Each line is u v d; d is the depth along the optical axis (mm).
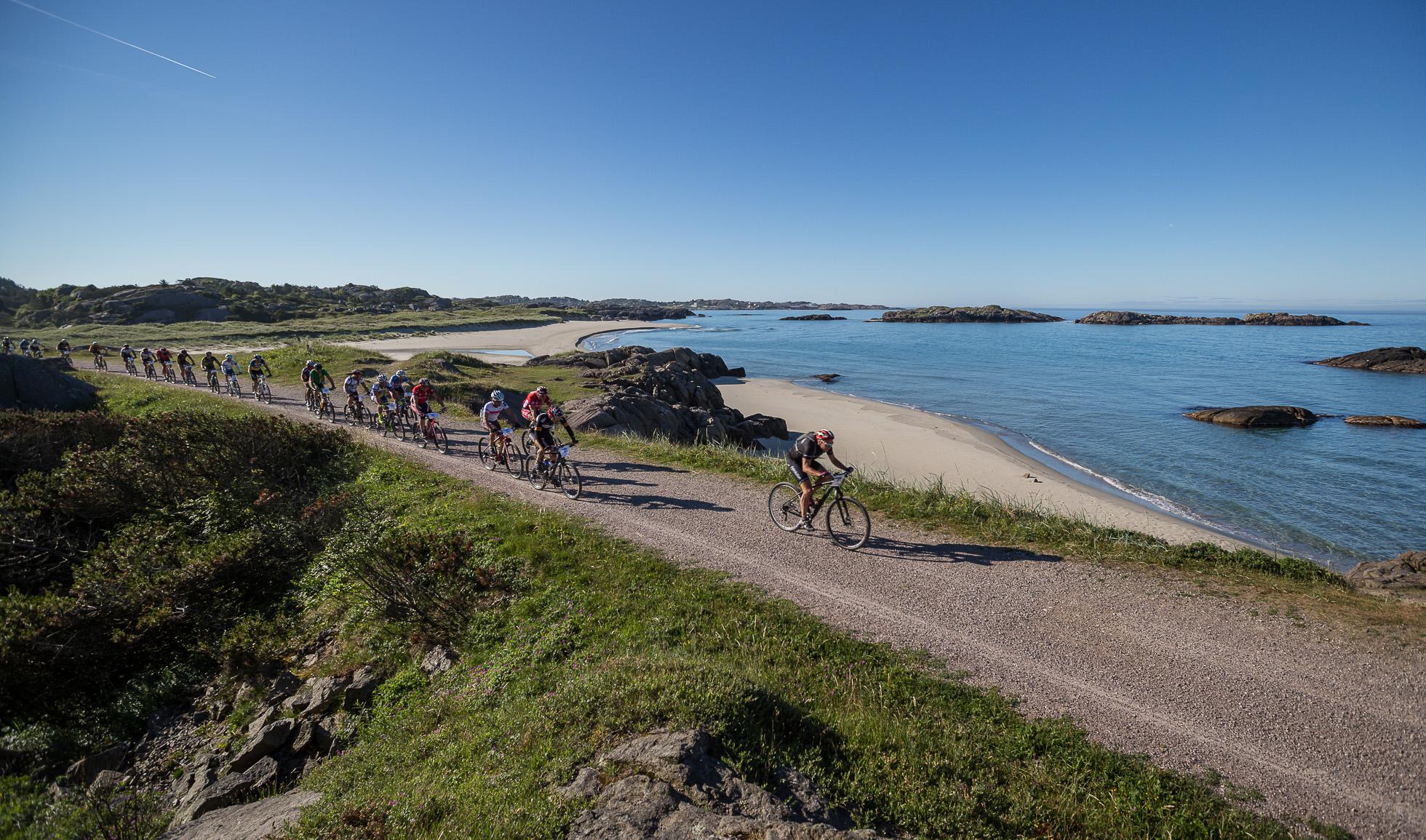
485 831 4230
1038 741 5734
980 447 28750
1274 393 44344
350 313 141625
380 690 7949
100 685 8820
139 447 15695
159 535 12625
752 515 12500
